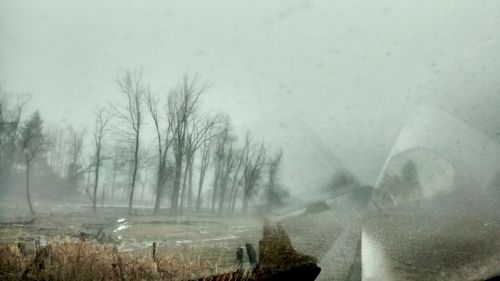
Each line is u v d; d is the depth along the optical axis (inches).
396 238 56.2
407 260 54.5
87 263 91.9
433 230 60.4
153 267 78.6
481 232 64.2
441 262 57.9
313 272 52.2
